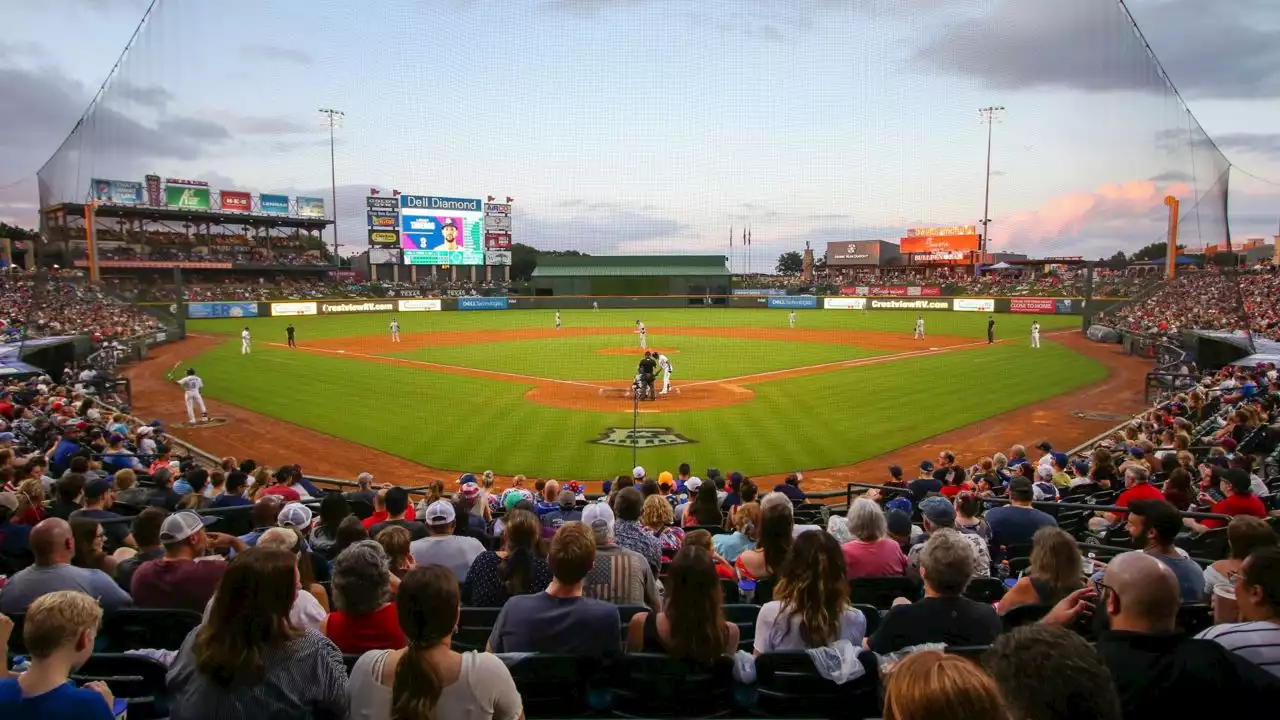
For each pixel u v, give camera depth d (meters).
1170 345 34.22
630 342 49.09
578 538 4.85
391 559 6.55
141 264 77.12
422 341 49.72
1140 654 3.46
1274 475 12.55
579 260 91.69
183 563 5.96
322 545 8.31
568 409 25.81
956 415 24.47
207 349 44.62
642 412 25.14
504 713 3.65
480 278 104.31
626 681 4.64
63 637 3.51
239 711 3.62
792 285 93.69
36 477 10.86
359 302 75.75
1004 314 70.31
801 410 25.39
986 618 4.66
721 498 12.45
